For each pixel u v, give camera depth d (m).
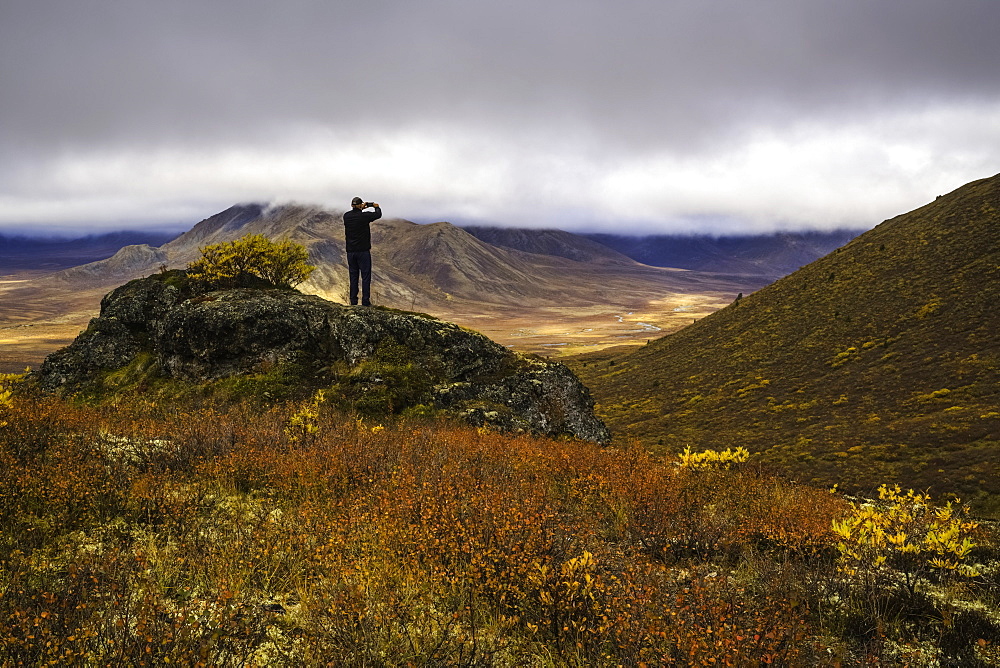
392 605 4.16
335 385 14.85
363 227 16.86
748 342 102.25
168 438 8.73
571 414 16.78
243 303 16.08
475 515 5.70
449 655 3.79
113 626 3.66
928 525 6.01
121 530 5.39
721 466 9.80
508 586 4.39
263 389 14.39
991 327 69.25
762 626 3.91
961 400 55.62
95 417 10.07
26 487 5.64
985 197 100.44
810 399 71.50
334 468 7.44
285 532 5.39
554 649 4.00
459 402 15.12
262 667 3.52
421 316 16.92
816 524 6.59
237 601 4.18
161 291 17.77
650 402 92.69
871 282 98.12
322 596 4.20
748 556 5.84
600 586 4.30
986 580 5.54
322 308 16.50
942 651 4.32
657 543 6.05
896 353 74.25
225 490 6.86
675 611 4.08
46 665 3.05
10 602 3.65
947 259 90.12
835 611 4.81
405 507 5.89
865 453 46.50
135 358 16.73
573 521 6.29
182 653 3.35
